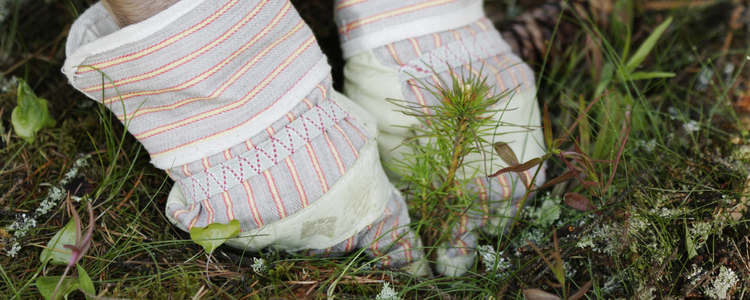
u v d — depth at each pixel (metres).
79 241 0.50
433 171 0.58
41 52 0.71
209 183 0.54
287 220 0.55
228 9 0.51
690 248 0.56
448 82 0.58
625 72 0.67
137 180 0.62
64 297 0.52
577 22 0.75
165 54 0.51
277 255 0.56
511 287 0.57
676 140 0.65
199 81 0.51
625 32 0.77
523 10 0.82
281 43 0.54
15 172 0.62
